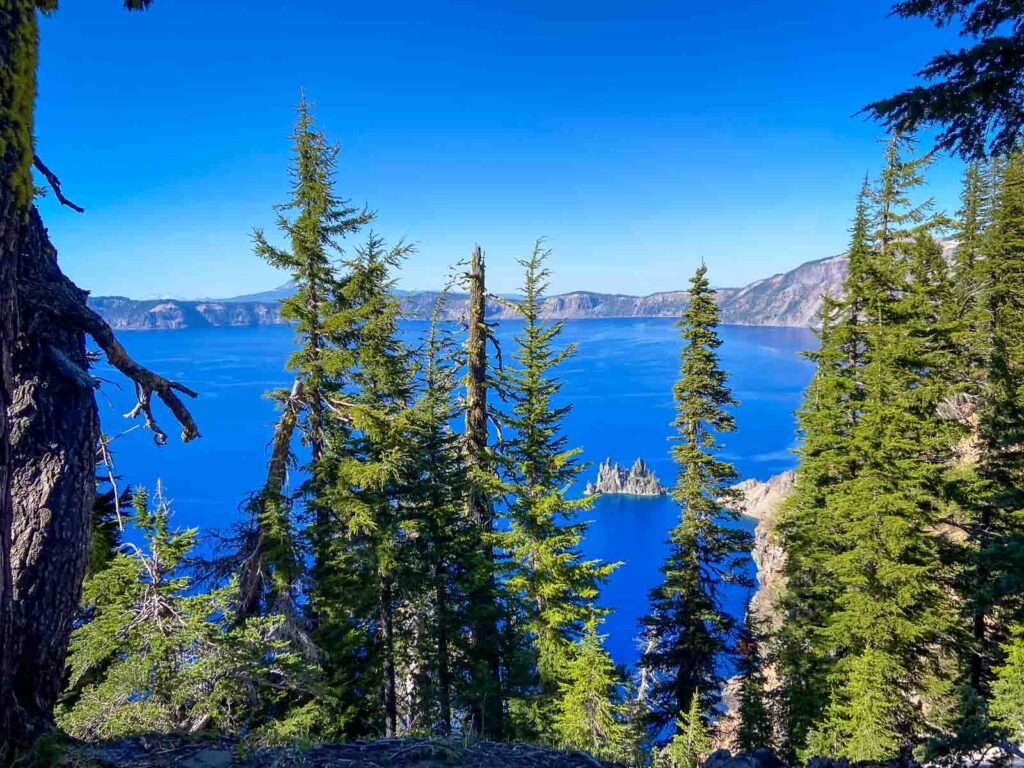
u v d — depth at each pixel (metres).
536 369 18.03
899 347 15.72
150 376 6.39
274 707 11.32
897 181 18.05
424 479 17.97
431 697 16.70
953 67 6.01
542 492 17.91
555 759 5.73
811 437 21.83
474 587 17.03
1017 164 20.52
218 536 15.28
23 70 4.31
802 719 18.19
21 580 4.92
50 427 5.22
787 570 22.42
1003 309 19.61
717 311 19.23
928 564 15.51
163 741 5.51
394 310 18.69
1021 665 13.66
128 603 8.95
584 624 17.34
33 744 4.65
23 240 5.14
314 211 15.39
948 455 18.56
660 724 18.94
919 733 14.71
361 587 15.98
